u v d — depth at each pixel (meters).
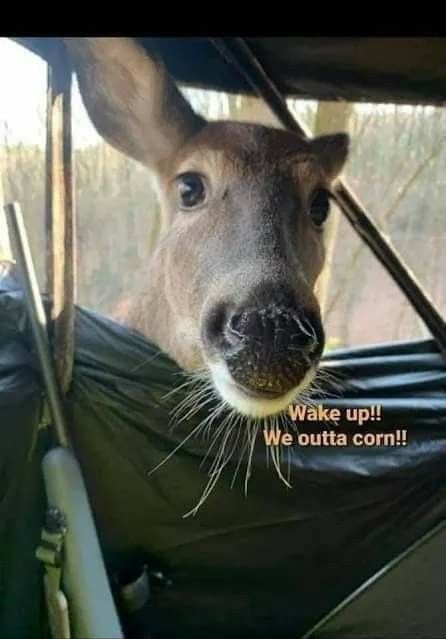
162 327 0.51
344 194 0.52
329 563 0.58
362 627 0.59
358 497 0.56
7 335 0.51
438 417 0.57
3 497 0.51
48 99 0.45
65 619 0.50
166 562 0.56
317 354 0.48
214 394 0.51
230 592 0.58
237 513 0.56
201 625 0.58
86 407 0.52
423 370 0.58
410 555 0.58
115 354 0.52
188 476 0.54
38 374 0.50
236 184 0.48
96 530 0.52
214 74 0.48
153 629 0.57
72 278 0.49
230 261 0.47
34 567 0.53
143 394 0.52
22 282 0.49
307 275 0.49
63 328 0.49
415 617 0.59
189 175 0.49
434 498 0.57
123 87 0.47
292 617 0.59
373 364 0.57
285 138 0.49
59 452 0.50
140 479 0.54
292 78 0.48
